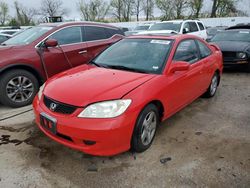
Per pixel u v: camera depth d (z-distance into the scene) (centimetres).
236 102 510
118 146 275
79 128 262
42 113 293
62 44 527
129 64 366
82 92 285
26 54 464
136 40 416
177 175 275
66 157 304
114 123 265
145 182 264
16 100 461
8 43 516
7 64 437
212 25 2984
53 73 509
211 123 405
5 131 366
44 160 297
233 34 885
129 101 278
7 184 258
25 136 352
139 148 307
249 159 306
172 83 344
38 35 505
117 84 299
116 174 275
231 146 335
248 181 267
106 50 427
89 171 279
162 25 1099
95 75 332
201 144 339
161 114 343
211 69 487
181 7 3881
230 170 284
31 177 269
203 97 530
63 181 264
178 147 329
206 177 272
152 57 366
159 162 297
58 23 557
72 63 539
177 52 378
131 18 4509
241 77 726
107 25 639
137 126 291
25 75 461
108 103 270
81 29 569
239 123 407
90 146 269
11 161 295
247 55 741
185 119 419
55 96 291
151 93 303
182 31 1038
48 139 343
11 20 4256
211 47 521
